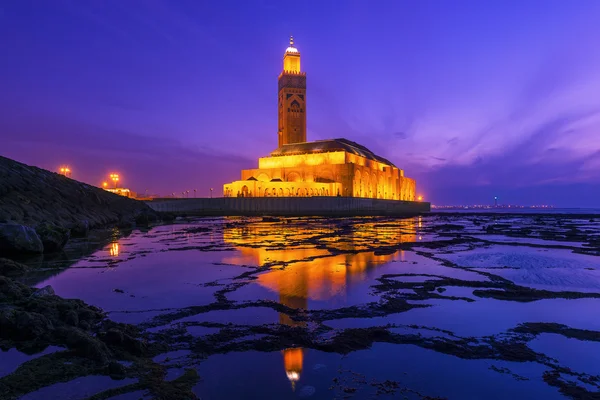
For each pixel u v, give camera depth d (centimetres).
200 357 525
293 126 13738
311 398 408
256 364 501
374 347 561
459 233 3014
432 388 431
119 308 780
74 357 507
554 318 698
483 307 777
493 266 1305
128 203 5038
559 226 4228
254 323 677
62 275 1155
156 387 430
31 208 2617
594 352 538
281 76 14062
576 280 1054
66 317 632
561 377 458
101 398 402
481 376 462
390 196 13612
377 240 2353
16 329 571
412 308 771
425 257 1537
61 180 4050
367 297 863
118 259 1505
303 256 1573
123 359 514
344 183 10750
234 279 1080
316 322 681
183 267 1298
